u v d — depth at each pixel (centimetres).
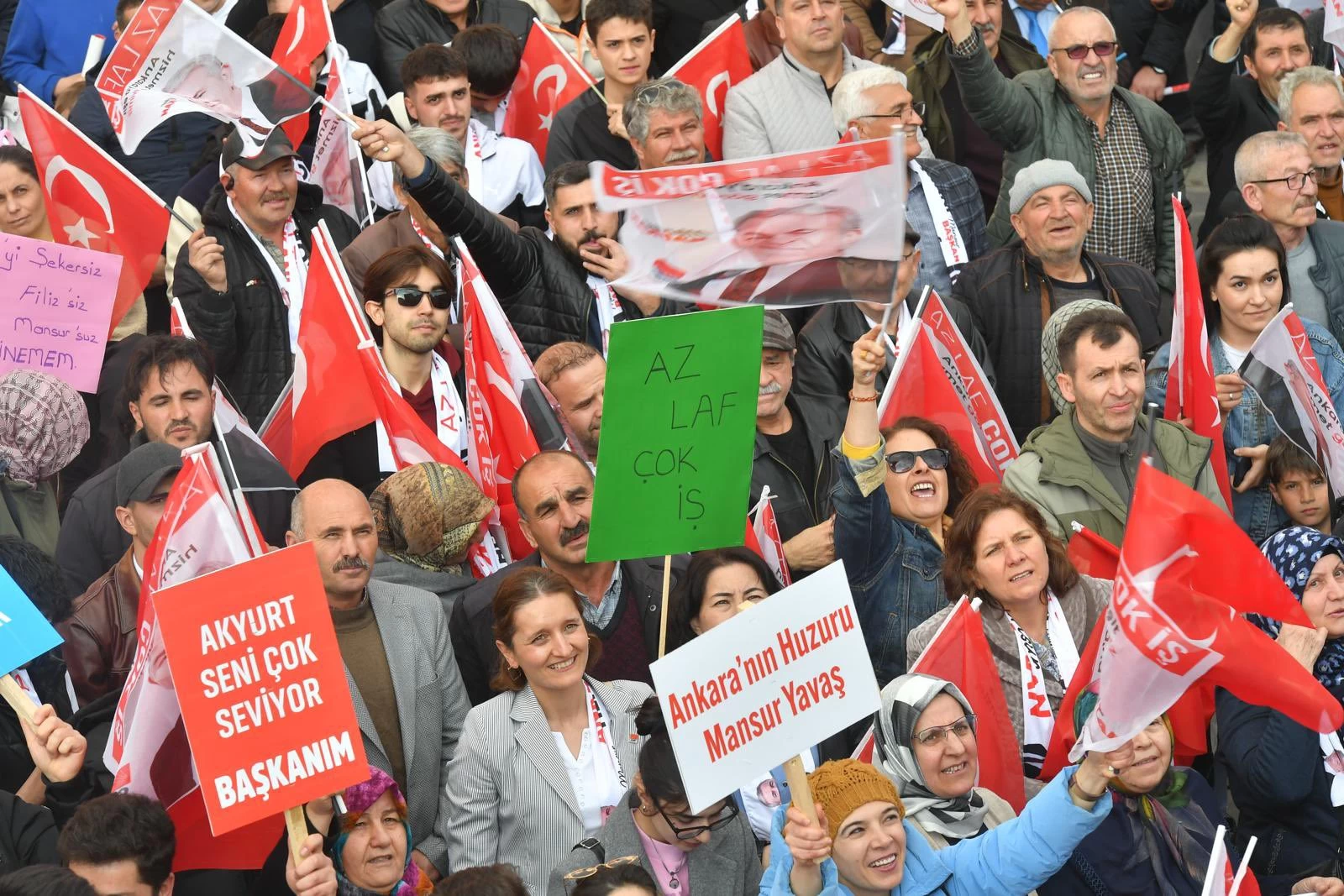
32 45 1272
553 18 1367
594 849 615
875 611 766
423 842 710
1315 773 701
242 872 660
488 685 744
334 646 567
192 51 908
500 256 948
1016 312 966
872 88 1028
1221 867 572
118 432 860
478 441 865
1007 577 719
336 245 1004
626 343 604
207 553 615
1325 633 716
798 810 552
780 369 863
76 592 786
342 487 717
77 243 953
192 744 554
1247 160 1012
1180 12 1452
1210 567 573
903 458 780
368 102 1157
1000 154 1196
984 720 691
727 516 622
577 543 745
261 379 960
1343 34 1199
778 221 596
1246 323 915
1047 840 584
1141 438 838
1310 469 861
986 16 1218
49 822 630
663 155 1009
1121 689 579
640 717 634
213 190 976
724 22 1141
